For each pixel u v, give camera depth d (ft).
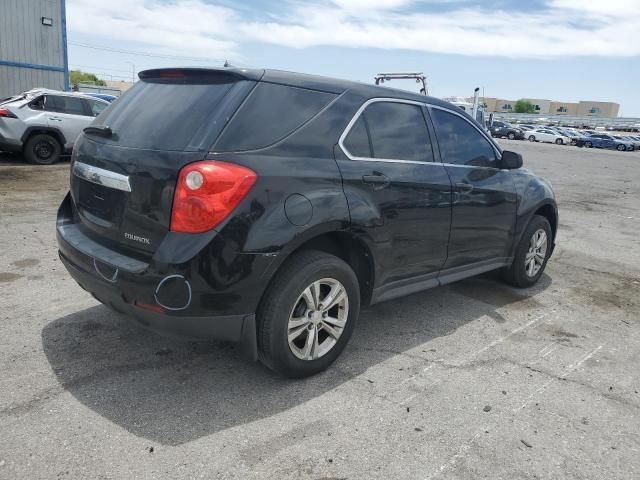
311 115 10.53
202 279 8.87
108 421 9.19
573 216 32.32
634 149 158.20
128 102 11.09
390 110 12.25
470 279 18.33
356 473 8.24
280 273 9.94
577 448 9.12
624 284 18.69
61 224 11.55
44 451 8.34
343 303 11.03
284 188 9.55
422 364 11.86
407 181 11.92
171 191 8.95
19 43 57.06
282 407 9.88
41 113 38.75
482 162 14.76
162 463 8.22
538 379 11.46
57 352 11.46
